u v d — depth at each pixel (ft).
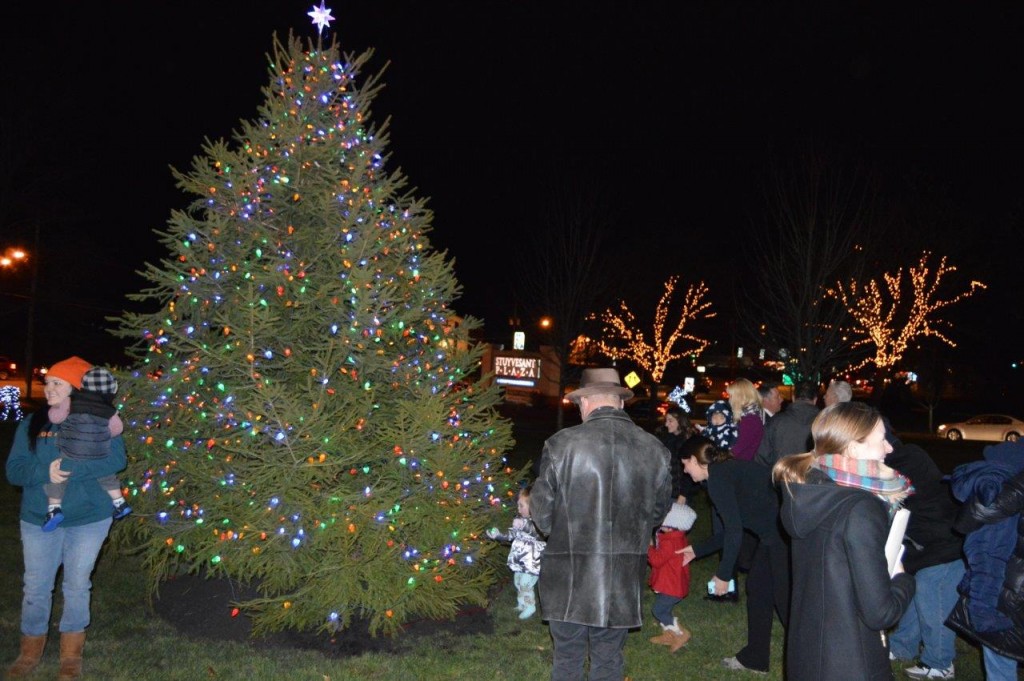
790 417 19.11
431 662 18.38
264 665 17.70
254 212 21.07
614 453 14.76
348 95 22.49
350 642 19.16
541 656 19.07
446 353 22.45
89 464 16.16
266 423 18.78
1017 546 14.01
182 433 20.10
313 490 19.12
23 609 16.57
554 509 14.88
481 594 21.20
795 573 10.83
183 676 17.10
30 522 16.31
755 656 18.52
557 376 132.67
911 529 18.03
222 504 18.84
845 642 10.14
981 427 117.29
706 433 25.66
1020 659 13.88
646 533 14.90
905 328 102.94
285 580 19.03
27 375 105.91
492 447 22.75
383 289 20.39
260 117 22.74
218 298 20.68
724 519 17.90
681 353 138.31
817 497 10.43
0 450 49.24
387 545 19.39
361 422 19.70
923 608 18.49
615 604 14.42
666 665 19.03
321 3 22.36
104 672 17.08
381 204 22.25
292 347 20.17
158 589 21.53
